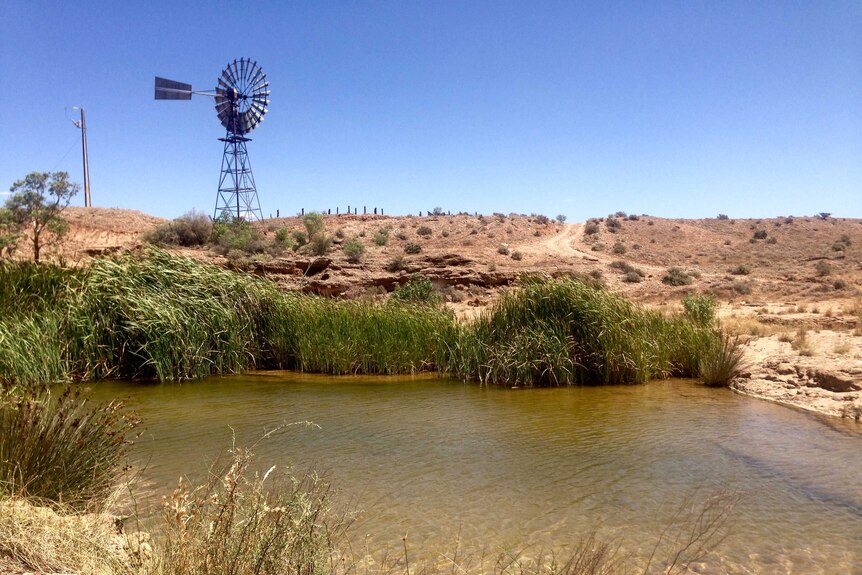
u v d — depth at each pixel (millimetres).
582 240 76625
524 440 7211
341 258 48312
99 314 12102
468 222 80500
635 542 4395
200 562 2982
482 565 3990
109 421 5188
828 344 13805
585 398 10000
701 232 86188
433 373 13172
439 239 69375
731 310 31172
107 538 3537
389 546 4273
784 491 5430
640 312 12906
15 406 4754
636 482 5691
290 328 14000
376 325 13438
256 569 2959
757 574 3932
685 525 4703
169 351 12148
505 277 44062
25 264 13570
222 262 43156
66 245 42312
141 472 5754
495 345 12039
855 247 71625
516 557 4117
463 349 12672
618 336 11625
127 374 12234
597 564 3838
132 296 12289
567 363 11484
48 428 4660
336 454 6582
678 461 6332
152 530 4250
